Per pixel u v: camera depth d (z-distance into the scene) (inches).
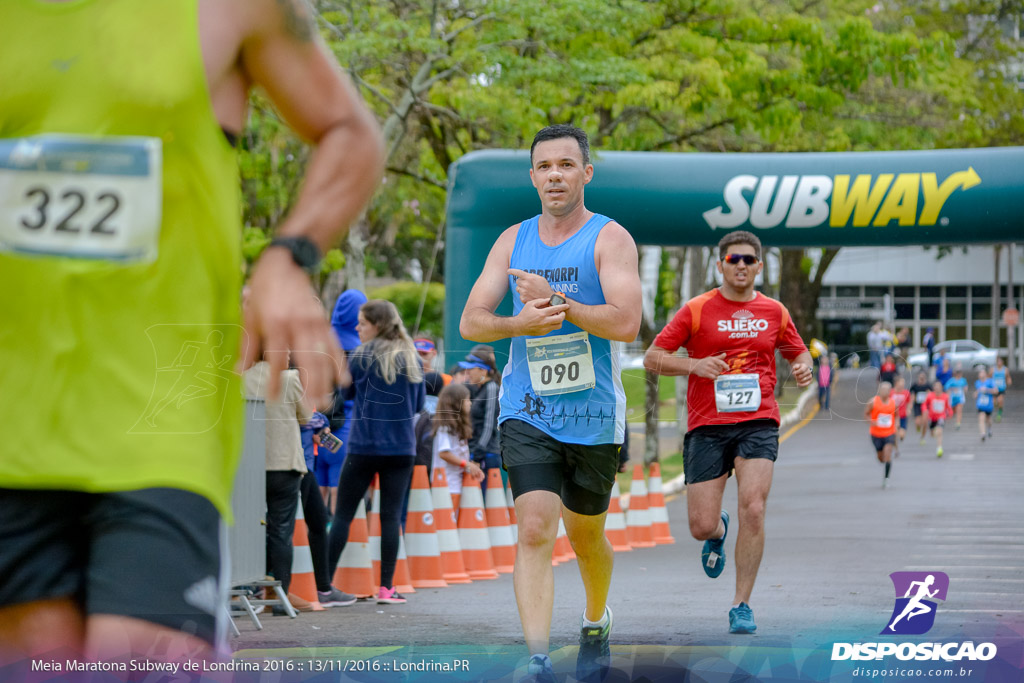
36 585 122.0
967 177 628.1
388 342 439.8
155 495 117.9
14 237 119.3
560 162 290.2
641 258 1226.0
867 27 1163.9
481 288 298.8
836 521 762.2
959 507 772.6
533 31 919.0
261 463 438.0
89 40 116.7
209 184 120.1
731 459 415.2
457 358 529.7
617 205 653.3
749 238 403.2
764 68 1139.3
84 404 120.0
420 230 1507.1
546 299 278.2
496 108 893.2
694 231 653.3
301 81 124.0
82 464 119.0
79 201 118.5
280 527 452.8
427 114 1007.0
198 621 115.8
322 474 593.6
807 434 663.1
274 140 1000.2
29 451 120.3
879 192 633.6
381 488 495.5
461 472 643.5
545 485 280.4
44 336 120.4
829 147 1238.3
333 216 124.8
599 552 302.7
